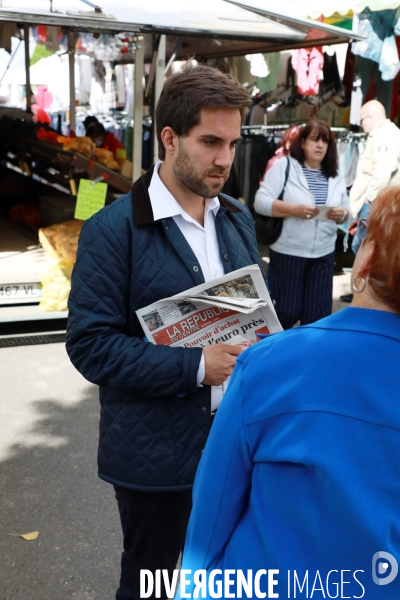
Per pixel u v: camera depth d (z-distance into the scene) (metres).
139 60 5.34
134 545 2.01
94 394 4.56
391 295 1.10
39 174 7.57
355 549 1.06
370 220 1.13
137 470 1.86
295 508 1.10
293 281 4.76
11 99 10.39
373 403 1.07
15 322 5.93
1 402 4.38
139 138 5.54
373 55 7.07
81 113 10.99
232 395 1.20
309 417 1.09
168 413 1.85
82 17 4.39
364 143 7.77
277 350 1.17
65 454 3.74
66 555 2.88
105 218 1.82
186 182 1.75
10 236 6.76
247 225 2.10
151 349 1.78
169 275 1.82
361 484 1.05
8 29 7.01
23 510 3.19
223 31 4.79
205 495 1.23
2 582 2.70
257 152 8.91
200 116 1.67
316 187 4.74
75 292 1.82
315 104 9.56
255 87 8.79
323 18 7.75
